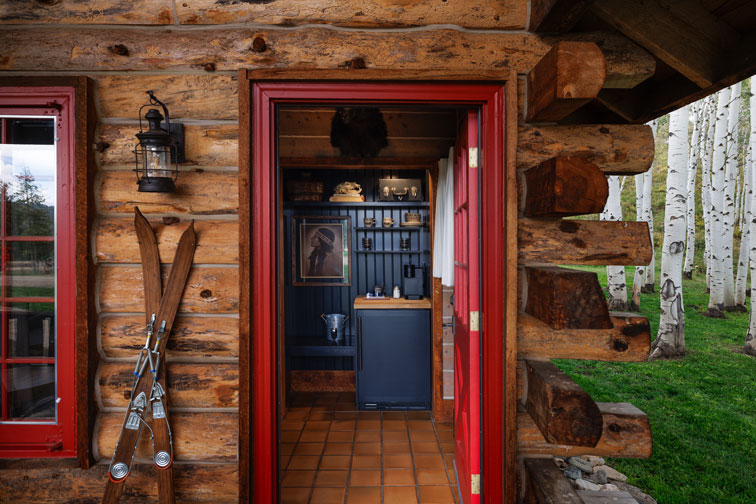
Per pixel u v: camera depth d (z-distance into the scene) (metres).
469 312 1.88
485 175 1.77
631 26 1.54
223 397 1.73
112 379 1.73
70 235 1.74
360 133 3.26
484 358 1.78
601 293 1.35
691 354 6.32
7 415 1.77
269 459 1.73
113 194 1.75
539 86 1.49
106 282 1.75
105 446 1.72
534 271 1.59
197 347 1.74
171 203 1.76
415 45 1.73
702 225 12.72
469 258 1.88
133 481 1.71
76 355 1.68
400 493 2.36
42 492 1.71
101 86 1.76
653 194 13.78
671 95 1.84
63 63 1.73
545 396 1.41
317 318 4.15
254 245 1.73
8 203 1.77
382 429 3.22
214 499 1.72
